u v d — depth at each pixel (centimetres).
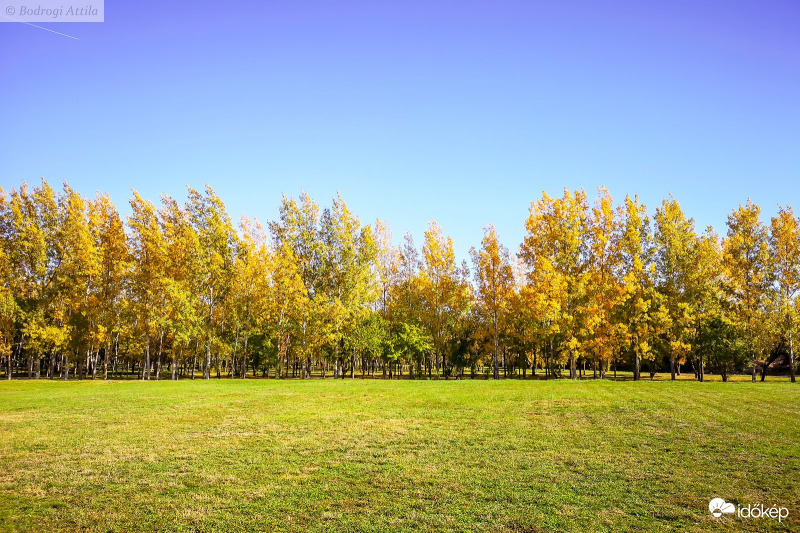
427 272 4694
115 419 1789
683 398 2230
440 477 1022
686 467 1077
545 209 3894
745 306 3900
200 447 1321
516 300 3859
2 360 4944
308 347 4272
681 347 3897
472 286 4753
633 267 3756
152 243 4116
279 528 754
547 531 732
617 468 1079
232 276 4606
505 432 1513
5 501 890
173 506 857
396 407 2084
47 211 4456
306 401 2300
